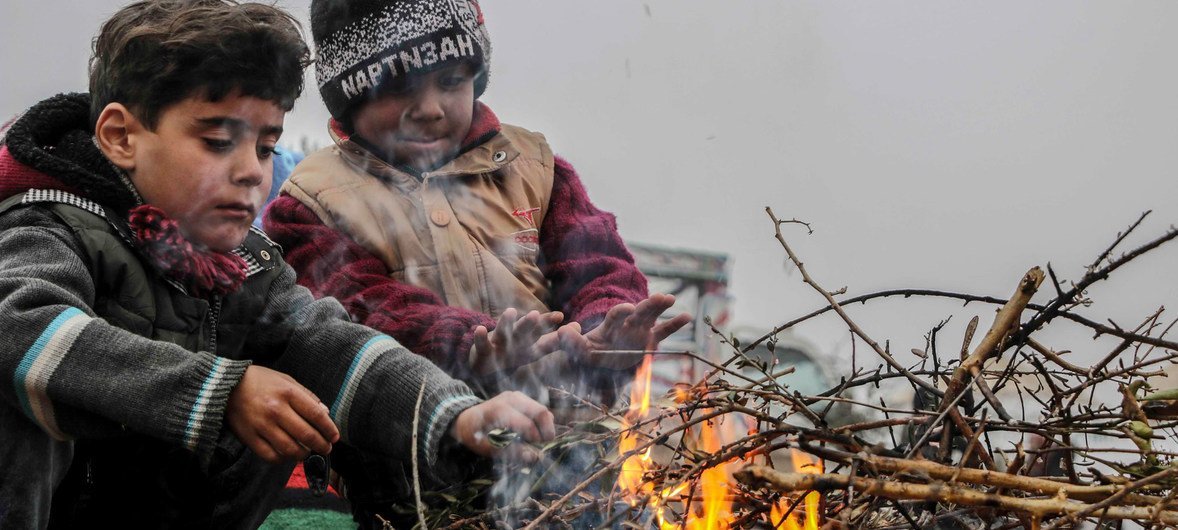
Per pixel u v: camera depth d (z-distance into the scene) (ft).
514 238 10.70
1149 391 7.20
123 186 7.64
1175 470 5.58
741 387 7.02
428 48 10.38
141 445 7.65
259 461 8.30
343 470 9.00
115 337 6.93
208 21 7.50
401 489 8.77
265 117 7.75
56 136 7.93
